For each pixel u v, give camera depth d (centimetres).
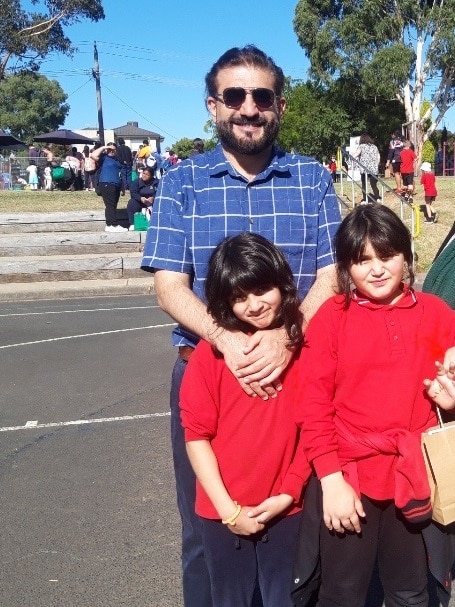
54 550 364
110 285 1224
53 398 617
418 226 1329
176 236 260
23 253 1399
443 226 1496
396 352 228
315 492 237
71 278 1291
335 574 237
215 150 271
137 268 1305
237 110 251
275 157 267
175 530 380
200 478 234
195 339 264
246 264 221
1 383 669
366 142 1702
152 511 402
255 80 249
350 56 3644
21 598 324
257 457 232
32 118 7831
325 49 3697
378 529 237
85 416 567
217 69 257
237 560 238
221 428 235
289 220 260
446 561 235
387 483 230
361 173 1728
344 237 231
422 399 232
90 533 380
